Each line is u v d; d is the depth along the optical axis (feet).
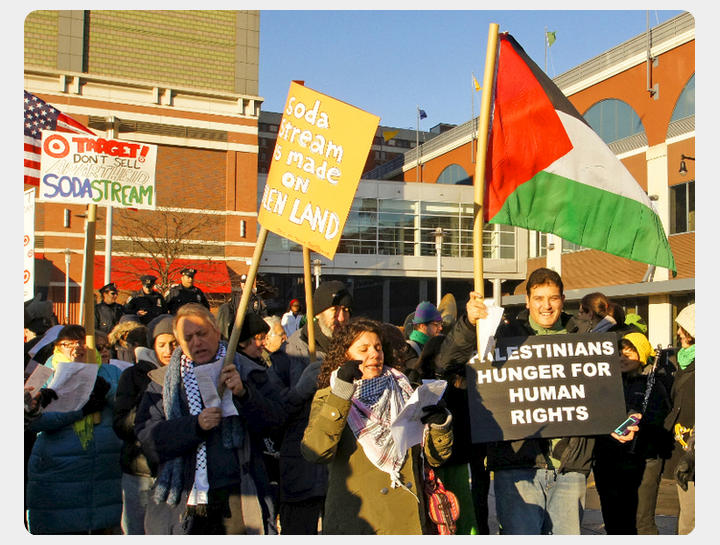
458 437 15.84
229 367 13.06
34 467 15.61
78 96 112.37
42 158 17.17
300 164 14.57
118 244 110.93
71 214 108.88
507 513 14.17
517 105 15.84
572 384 14.43
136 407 14.42
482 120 14.42
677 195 98.89
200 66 120.37
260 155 234.38
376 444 11.86
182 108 118.52
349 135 14.23
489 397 14.33
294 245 126.11
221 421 13.01
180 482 12.69
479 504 17.44
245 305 13.70
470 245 140.05
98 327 33.94
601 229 15.84
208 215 117.91
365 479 11.90
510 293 141.79
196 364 13.28
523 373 14.42
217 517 12.87
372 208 135.95
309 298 15.84
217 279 117.29
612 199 15.90
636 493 16.63
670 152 99.66
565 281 120.88
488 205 15.65
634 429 14.38
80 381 15.58
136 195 17.65
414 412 12.01
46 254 107.55
